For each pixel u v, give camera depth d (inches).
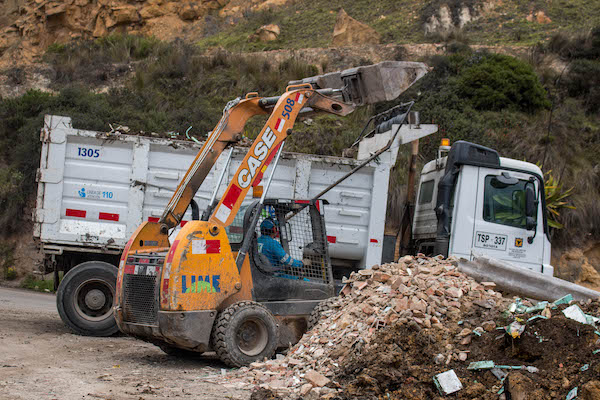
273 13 1473.9
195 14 1541.6
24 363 260.1
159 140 384.2
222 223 281.7
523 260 381.1
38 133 783.1
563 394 199.9
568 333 220.2
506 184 377.7
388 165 402.9
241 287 285.3
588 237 698.8
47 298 582.9
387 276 281.4
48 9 1569.9
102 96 909.8
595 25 1113.4
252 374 247.6
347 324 261.7
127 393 211.9
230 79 963.3
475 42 1162.0
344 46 1151.6
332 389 216.7
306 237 319.0
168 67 996.6
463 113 815.1
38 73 1115.3
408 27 1270.9
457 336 236.2
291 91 310.8
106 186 382.6
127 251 296.2
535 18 1253.1
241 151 385.7
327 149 767.1
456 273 278.5
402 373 220.5
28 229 754.8
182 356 311.9
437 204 383.2
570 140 795.4
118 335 369.4
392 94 370.0
